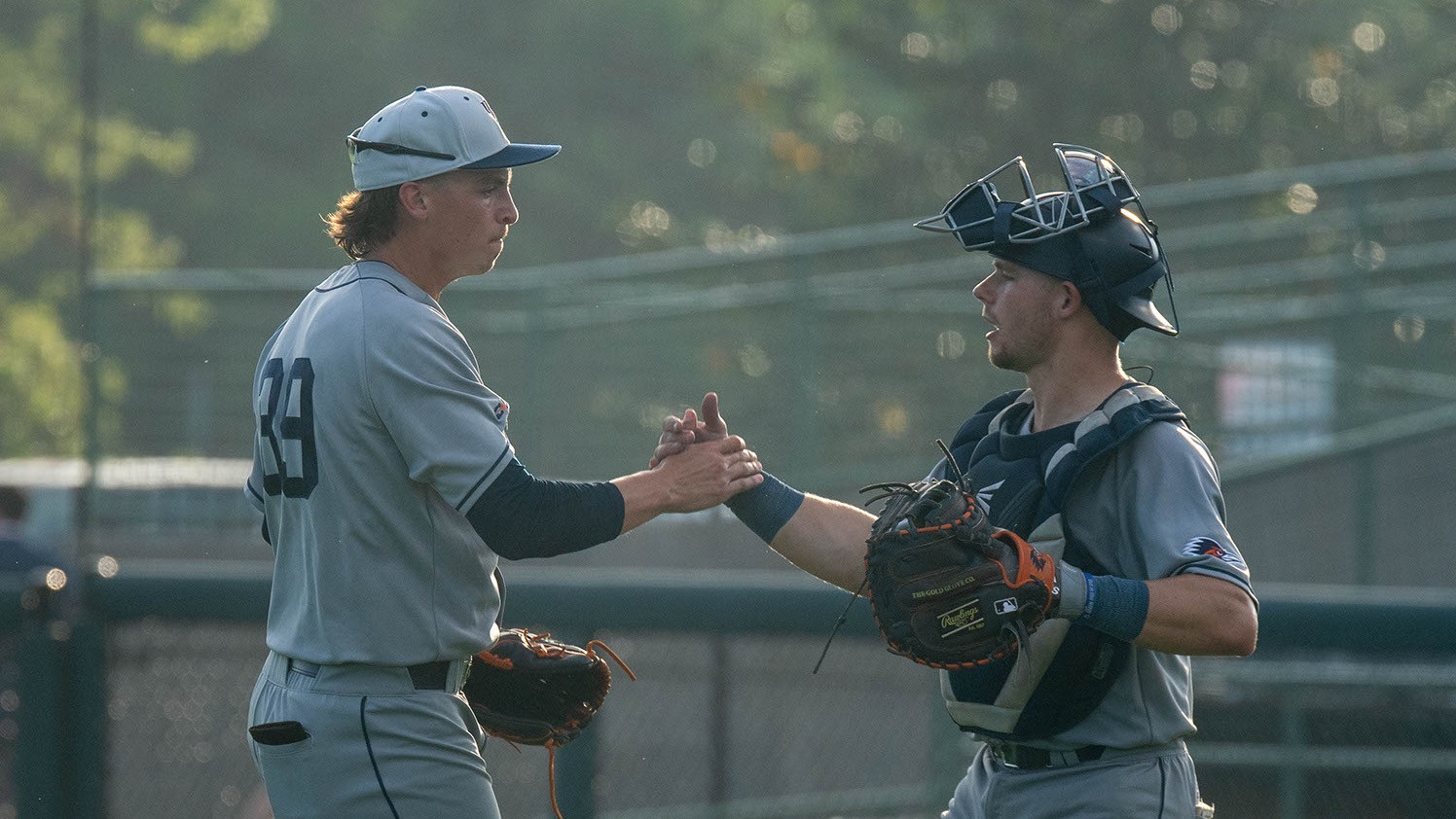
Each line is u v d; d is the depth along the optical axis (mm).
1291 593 19641
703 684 22391
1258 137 82000
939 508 11195
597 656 14320
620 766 22266
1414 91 82688
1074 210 11898
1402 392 44406
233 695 21172
